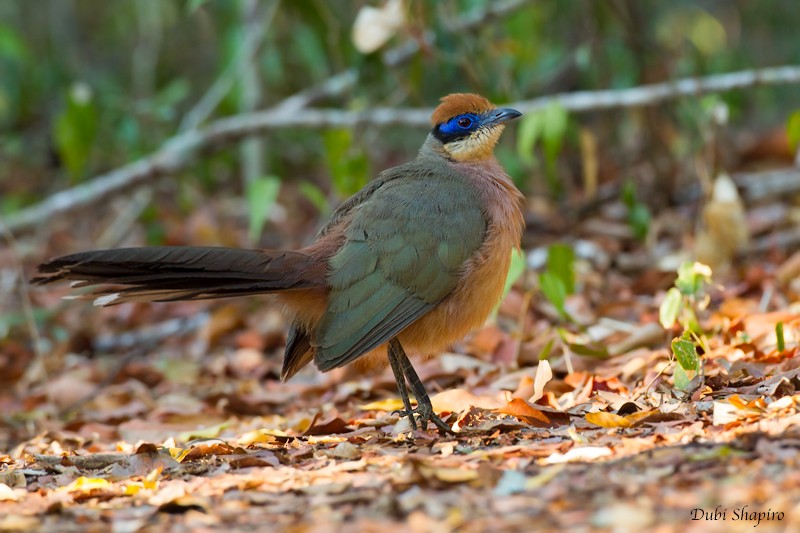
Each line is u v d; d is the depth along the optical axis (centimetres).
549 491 648
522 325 1133
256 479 741
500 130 1005
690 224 1608
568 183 1783
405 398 908
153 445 838
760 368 928
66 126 1680
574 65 1875
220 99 1848
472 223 924
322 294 910
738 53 2025
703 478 645
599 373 1039
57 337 1509
